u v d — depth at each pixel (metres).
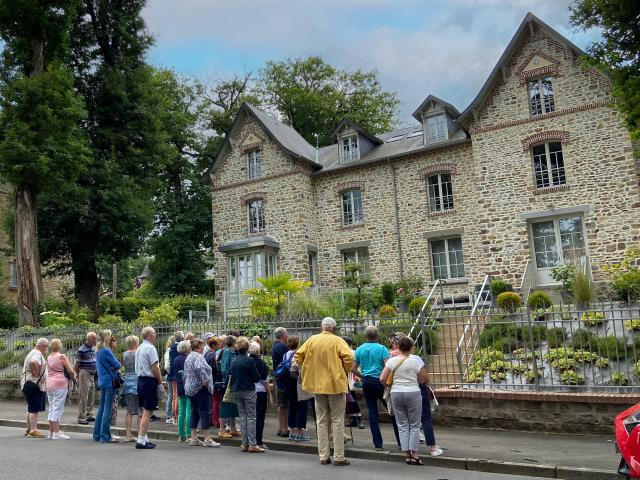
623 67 13.48
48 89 22.64
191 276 34.59
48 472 7.54
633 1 12.70
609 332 11.69
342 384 8.20
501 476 7.45
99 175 26.86
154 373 9.52
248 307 24.84
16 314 28.17
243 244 25.70
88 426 11.74
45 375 11.14
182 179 36.66
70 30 27.45
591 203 19.97
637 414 6.37
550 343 11.81
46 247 27.48
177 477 7.22
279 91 41.97
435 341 12.83
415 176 24.45
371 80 43.50
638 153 16.11
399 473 7.55
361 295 20.42
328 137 41.56
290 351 9.96
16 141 21.86
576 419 9.88
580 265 18.00
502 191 21.47
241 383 9.15
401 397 8.18
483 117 22.11
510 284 20.78
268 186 26.77
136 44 30.05
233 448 9.52
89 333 12.65
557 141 20.81
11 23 23.77
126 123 29.03
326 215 26.45
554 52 20.98
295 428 9.70
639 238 19.16
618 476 7.05
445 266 23.70
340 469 7.79
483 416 10.62
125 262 51.19
